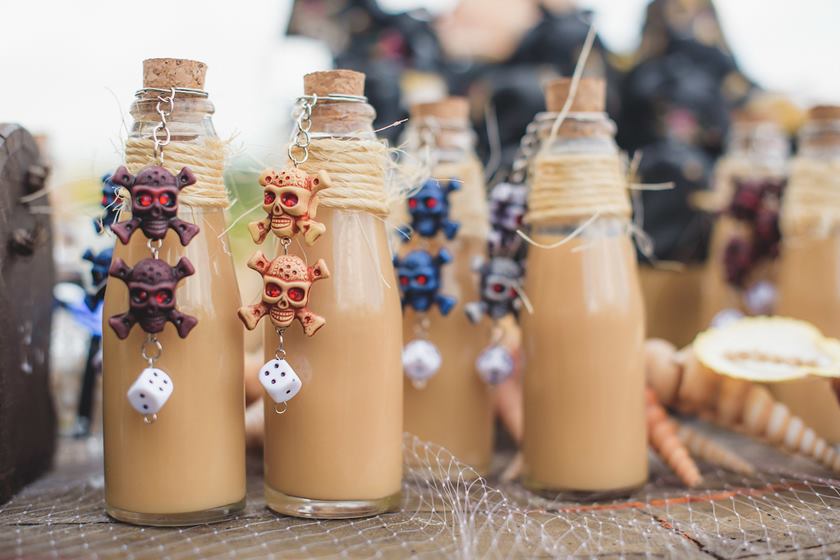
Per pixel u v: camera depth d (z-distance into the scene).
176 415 0.40
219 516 0.41
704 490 0.47
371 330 0.42
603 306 0.45
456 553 0.38
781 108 0.72
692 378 0.49
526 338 0.47
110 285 0.41
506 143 0.63
